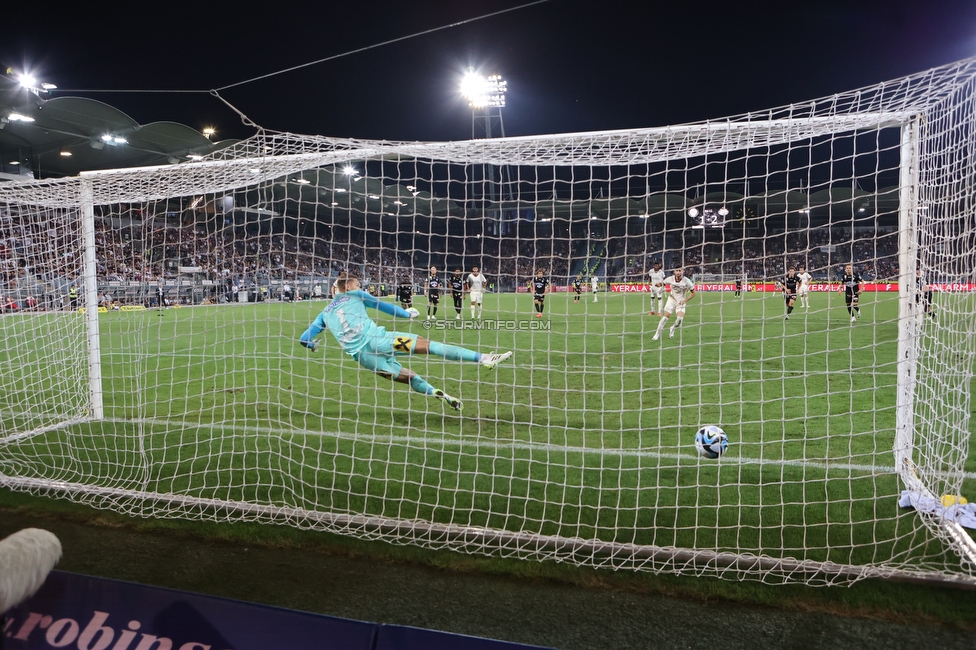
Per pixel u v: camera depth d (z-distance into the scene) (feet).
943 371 11.93
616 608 8.95
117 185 16.38
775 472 14.20
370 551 10.69
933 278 11.96
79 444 17.11
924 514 11.48
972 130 9.61
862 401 20.90
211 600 6.78
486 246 79.92
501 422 19.16
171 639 6.68
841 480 13.62
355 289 17.02
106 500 12.96
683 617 8.70
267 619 6.61
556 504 12.48
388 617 8.72
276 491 13.34
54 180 16.11
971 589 9.13
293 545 11.02
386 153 12.89
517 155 12.98
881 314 53.72
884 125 12.17
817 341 35.12
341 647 6.39
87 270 18.52
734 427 18.13
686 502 12.54
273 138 13.32
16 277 21.97
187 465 15.19
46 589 7.11
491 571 10.01
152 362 32.01
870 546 10.49
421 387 16.97
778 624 8.49
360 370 29.14
